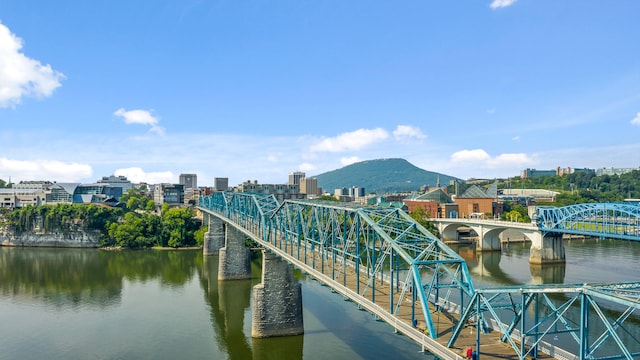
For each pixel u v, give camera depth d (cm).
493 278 10994
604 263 12794
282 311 6738
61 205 18775
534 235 13188
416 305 4641
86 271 12400
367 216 4944
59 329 7450
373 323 7250
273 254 6875
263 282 6762
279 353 6219
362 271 6112
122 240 17162
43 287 10438
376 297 4894
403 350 6150
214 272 12175
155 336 7094
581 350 2709
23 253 16162
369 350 6159
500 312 7281
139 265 13350
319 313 7775
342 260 6191
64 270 12575
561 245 13088
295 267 6612
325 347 6300
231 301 9138
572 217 12456
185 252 16188
